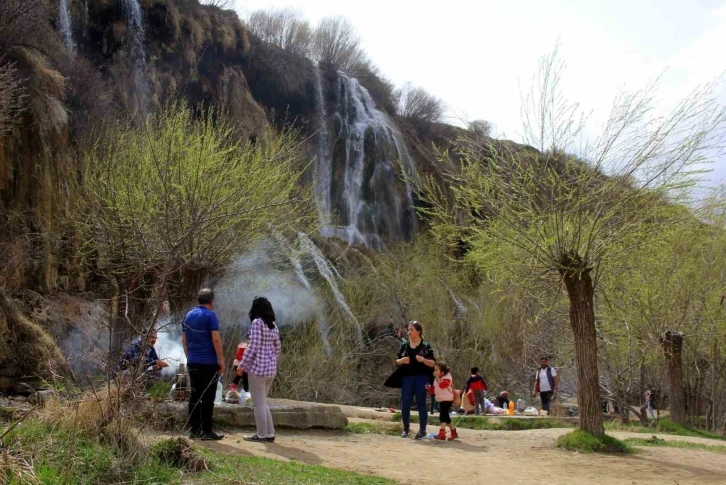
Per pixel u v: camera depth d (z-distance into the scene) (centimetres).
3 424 602
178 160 1326
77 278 1802
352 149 4547
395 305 2923
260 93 4444
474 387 1870
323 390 2458
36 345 1338
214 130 1652
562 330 2064
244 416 937
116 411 602
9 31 1672
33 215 1656
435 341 2780
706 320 1764
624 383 1973
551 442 1080
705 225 1669
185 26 3597
